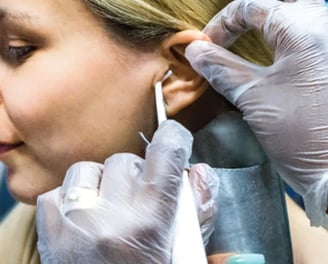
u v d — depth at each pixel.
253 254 1.10
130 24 1.10
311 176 1.06
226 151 1.18
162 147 1.00
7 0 1.09
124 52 1.12
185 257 0.96
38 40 1.10
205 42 1.11
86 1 1.09
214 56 1.10
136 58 1.12
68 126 1.12
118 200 0.99
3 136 1.14
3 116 1.13
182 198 1.00
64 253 0.99
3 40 1.12
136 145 1.15
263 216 1.15
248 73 1.09
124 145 1.15
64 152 1.13
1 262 1.44
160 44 1.13
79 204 0.99
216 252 1.12
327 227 1.09
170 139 1.01
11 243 1.45
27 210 1.49
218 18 1.14
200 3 1.17
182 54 1.14
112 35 1.11
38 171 1.16
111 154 1.15
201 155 1.18
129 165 1.02
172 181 0.99
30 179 1.16
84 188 1.00
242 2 1.11
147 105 1.14
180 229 0.98
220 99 1.18
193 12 1.16
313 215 1.08
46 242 1.01
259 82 1.08
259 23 1.09
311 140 1.05
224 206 1.14
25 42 1.11
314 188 1.05
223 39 1.14
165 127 1.03
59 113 1.11
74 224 0.98
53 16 1.09
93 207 0.99
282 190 1.20
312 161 1.05
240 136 1.18
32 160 1.15
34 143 1.14
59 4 1.09
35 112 1.11
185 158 1.01
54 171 1.15
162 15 1.12
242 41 1.20
